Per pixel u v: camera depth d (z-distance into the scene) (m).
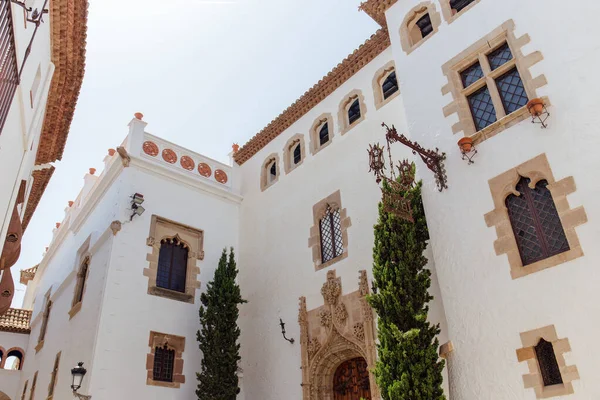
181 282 15.34
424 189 9.73
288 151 16.47
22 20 6.84
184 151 17.25
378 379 8.29
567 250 7.33
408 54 11.24
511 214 8.27
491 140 8.82
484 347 7.76
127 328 13.27
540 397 6.89
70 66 11.33
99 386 12.18
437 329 8.70
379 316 8.84
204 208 16.81
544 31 8.66
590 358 6.57
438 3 10.95
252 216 17.06
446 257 8.82
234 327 13.94
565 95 8.00
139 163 15.56
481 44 9.65
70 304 16.25
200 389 13.07
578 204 7.33
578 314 6.87
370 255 12.01
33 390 18.02
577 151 7.59
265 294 15.00
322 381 12.27
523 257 7.89
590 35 8.01
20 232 9.43
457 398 7.87
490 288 8.01
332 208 13.77
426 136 10.05
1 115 6.27
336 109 14.94
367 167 13.09
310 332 12.91
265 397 13.47
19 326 22.83
